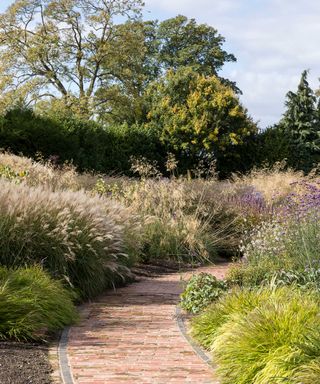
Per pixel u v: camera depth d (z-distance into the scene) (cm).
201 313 811
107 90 3959
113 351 676
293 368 520
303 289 820
